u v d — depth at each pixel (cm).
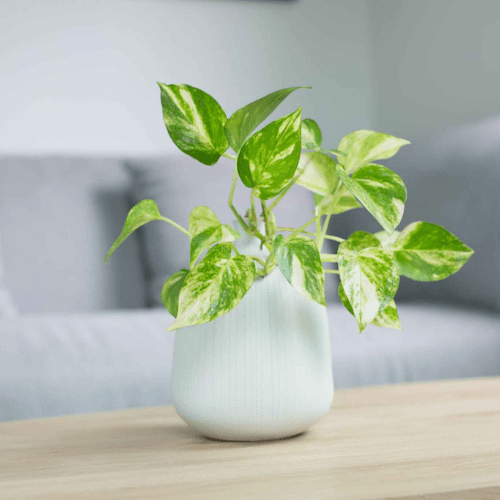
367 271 56
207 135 58
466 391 82
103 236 173
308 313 60
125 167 184
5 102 217
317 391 60
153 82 230
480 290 146
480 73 202
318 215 63
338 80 251
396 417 69
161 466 53
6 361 113
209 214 58
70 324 132
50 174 175
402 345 125
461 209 151
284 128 51
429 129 226
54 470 53
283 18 245
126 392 112
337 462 52
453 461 51
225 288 54
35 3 221
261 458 54
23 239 167
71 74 223
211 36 237
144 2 230
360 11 254
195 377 59
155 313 148
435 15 221
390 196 56
